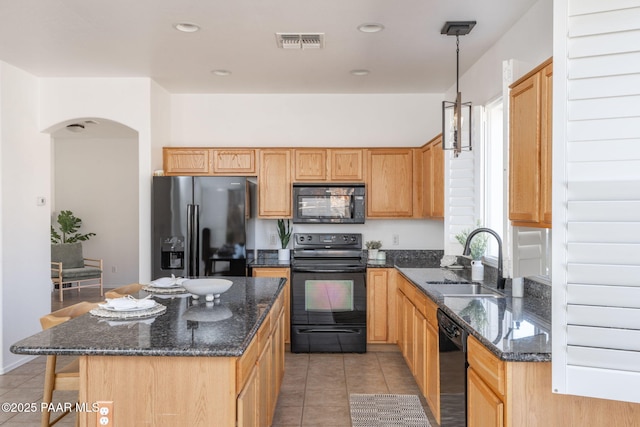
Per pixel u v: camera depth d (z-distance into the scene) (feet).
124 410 5.98
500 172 12.91
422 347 10.62
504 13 10.28
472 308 8.21
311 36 11.59
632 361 4.39
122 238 26.43
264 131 17.33
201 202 14.78
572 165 4.58
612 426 5.61
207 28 11.04
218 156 16.11
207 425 5.94
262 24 10.80
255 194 16.19
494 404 5.93
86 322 7.19
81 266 24.64
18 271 13.92
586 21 4.49
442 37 11.68
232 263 14.78
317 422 10.03
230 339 6.20
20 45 12.14
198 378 5.95
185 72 14.61
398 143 17.35
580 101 4.54
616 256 4.45
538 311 7.95
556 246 4.65
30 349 5.83
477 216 12.77
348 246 16.76
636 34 4.36
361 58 13.28
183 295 9.59
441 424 8.75
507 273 8.51
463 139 11.40
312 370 13.47
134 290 10.65
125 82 15.20
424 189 15.74
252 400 6.97
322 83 15.89
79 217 26.50
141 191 15.20
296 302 15.05
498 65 11.87
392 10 10.06
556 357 4.67
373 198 16.19
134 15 10.29
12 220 13.67
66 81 15.14
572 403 5.64
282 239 16.62
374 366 13.83
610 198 4.47
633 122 4.39
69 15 10.28
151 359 5.97
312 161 16.15
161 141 16.29
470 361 7.09
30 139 14.65
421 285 10.85
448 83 15.94
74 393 11.68
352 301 15.07
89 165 26.45
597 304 4.52
